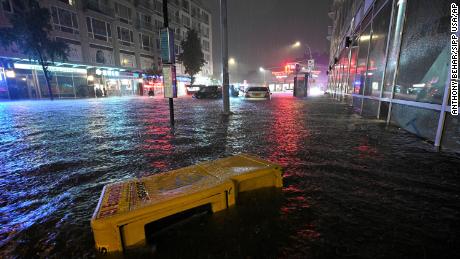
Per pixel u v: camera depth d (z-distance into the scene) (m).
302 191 2.45
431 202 2.21
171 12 44.25
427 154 3.72
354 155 3.75
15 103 18.41
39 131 6.47
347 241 1.67
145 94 35.59
